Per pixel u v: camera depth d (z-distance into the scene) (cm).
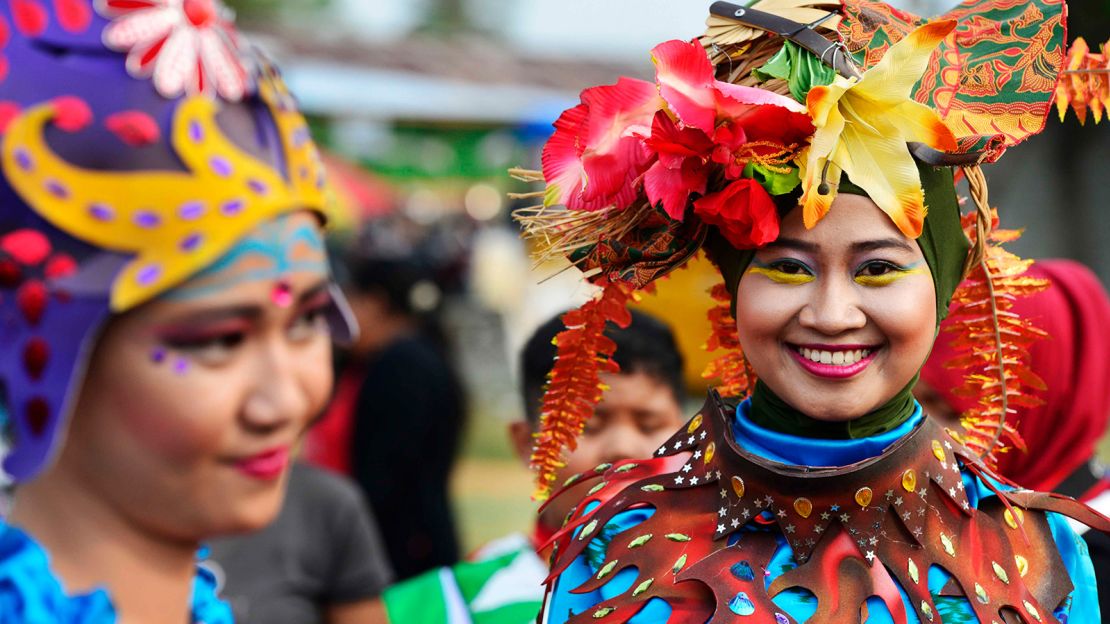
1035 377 191
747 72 178
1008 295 190
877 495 168
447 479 404
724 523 172
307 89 1012
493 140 1102
